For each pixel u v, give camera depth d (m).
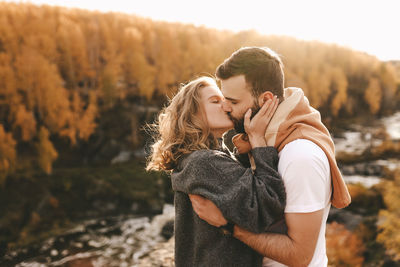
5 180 24.12
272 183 1.19
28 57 33.72
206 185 1.20
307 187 1.17
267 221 1.17
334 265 14.55
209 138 1.47
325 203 1.28
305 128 1.28
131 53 44.50
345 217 18.50
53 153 27.05
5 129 32.09
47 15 53.06
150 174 26.97
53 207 22.02
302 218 1.16
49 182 25.00
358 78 69.12
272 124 1.31
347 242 15.88
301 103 1.34
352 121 54.53
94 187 24.50
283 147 1.30
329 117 55.34
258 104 1.33
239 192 1.14
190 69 50.12
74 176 26.31
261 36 68.12
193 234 1.39
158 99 44.38
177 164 1.43
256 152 1.26
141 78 41.75
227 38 67.50
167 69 47.38
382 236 15.48
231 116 1.40
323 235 1.39
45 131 27.20
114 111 38.28
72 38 42.97
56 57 41.19
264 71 1.30
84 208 22.45
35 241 17.62
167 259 13.63
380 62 74.38
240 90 1.33
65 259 15.53
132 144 35.50
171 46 51.66
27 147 30.91
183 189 1.29
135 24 63.62
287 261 1.20
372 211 19.08
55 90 33.28
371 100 59.97
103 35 48.22
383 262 14.55
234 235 1.21
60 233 18.64
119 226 19.73
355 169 29.42
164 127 1.51
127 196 23.62
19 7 49.38
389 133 44.38
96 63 44.66
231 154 1.60
